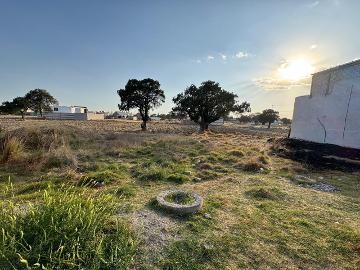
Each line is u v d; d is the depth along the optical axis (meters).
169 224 3.93
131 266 2.87
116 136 15.67
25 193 5.34
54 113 71.38
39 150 9.38
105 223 3.40
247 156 10.64
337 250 3.47
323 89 13.66
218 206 4.88
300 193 6.00
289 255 3.33
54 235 2.76
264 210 4.80
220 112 30.67
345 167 9.17
